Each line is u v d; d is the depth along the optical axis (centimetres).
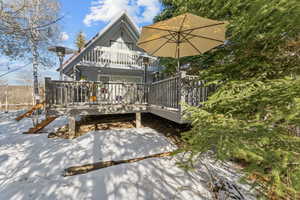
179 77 388
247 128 191
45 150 402
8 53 660
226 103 254
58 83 496
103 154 393
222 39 365
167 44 414
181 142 470
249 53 326
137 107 611
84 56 843
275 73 286
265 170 167
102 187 262
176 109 406
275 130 182
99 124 649
